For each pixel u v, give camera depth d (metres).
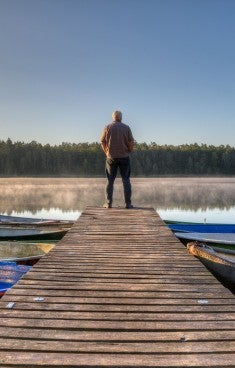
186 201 30.89
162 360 2.38
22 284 3.87
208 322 2.95
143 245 5.80
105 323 2.92
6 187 52.59
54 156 103.25
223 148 103.62
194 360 2.38
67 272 4.32
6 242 9.07
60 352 2.47
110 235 6.56
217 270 5.72
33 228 10.63
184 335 2.72
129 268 4.52
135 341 2.63
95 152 101.75
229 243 8.68
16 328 2.81
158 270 4.44
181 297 3.52
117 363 2.35
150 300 3.44
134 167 100.44
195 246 6.34
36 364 2.32
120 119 9.28
